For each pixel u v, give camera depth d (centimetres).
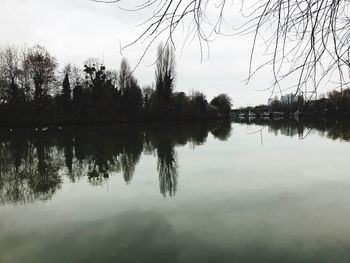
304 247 923
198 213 1216
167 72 6850
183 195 1448
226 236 1009
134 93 6738
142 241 995
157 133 4719
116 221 1165
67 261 892
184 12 258
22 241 1020
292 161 2205
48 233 1076
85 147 3177
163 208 1288
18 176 1944
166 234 1038
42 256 923
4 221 1192
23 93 5597
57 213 1267
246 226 1080
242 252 906
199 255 899
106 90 6525
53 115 5956
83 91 6419
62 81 6209
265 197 1385
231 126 7062
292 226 1071
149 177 1842
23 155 2733
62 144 3394
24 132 4650
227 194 1447
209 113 9344
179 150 2919
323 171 1864
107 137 4072
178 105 7538
